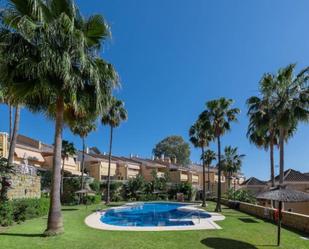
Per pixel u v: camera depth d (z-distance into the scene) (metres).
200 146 44.47
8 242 12.84
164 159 86.81
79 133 41.66
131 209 36.97
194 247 13.23
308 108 22.44
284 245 13.86
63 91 14.37
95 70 14.31
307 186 35.69
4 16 13.26
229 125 34.38
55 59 12.95
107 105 15.60
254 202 37.97
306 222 17.23
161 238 14.96
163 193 55.88
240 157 64.69
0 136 34.97
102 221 22.33
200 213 30.41
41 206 23.91
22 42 13.22
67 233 14.97
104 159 62.12
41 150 46.94
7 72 13.62
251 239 15.02
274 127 25.39
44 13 13.67
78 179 42.94
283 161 23.16
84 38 13.59
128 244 13.46
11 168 20.30
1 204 17.78
